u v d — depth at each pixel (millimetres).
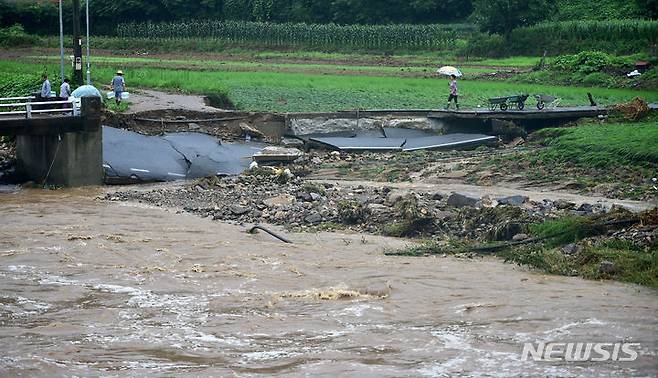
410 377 23891
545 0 107562
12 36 121188
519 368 24375
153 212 44500
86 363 25016
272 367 24703
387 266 34375
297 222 42656
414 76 88188
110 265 34594
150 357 25500
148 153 55000
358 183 50531
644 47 95938
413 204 41750
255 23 122562
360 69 94188
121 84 63469
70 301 30375
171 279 32750
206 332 27438
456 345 26016
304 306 29703
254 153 58375
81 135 51375
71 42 123438
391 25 118812
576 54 94062
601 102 70562
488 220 39719
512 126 61906
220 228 41344
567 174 49844
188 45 121750
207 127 62375
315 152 60281
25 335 27109
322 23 133750
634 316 28016
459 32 118938
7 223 41406
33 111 50375
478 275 33031
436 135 63500
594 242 36031
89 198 48094
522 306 29078
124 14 136625
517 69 92312
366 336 26828
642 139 52281
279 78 83688
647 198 44219
